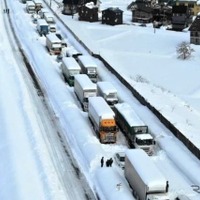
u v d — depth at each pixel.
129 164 65.56
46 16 187.12
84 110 95.38
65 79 116.06
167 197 58.84
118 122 86.69
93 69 114.06
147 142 76.38
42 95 105.12
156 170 62.19
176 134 82.31
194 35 178.00
